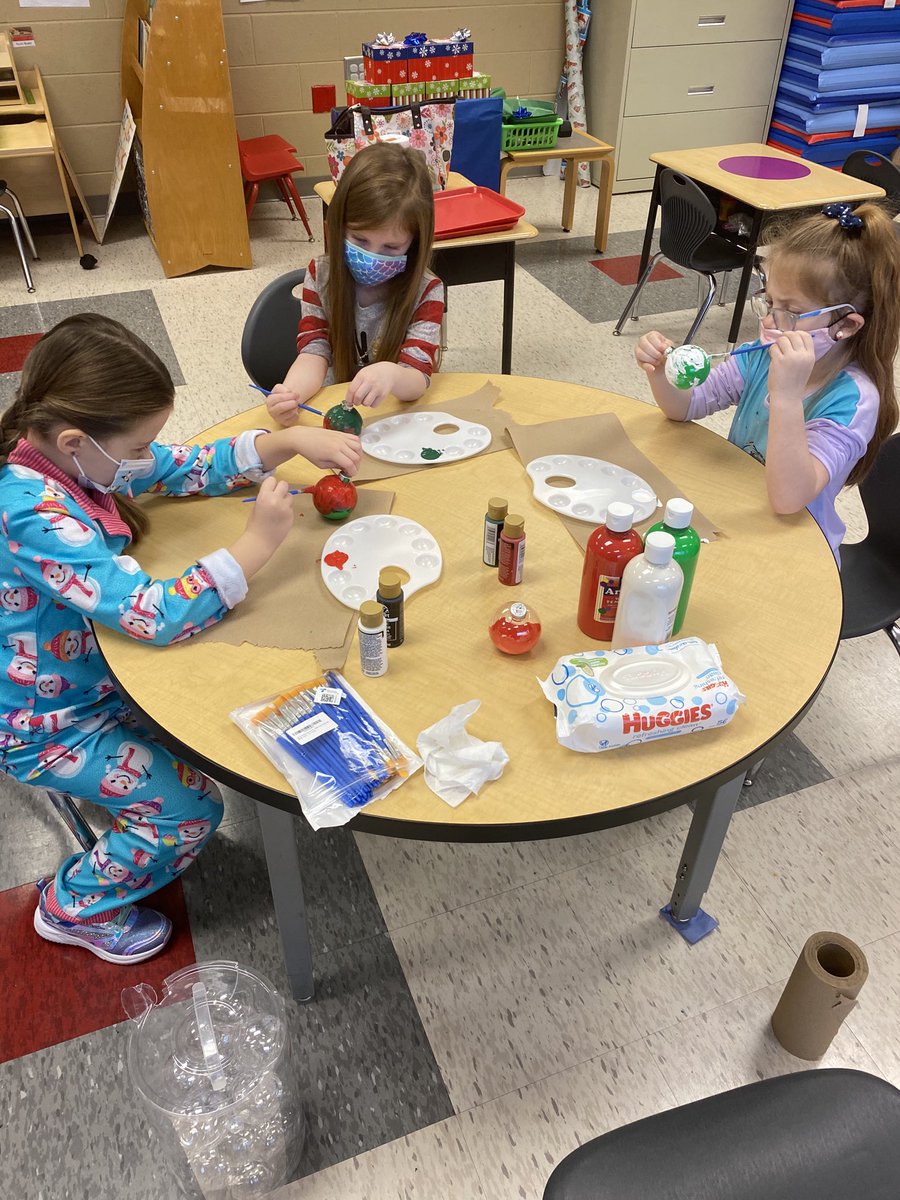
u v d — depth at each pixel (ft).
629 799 2.99
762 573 3.99
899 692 6.61
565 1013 4.67
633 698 3.16
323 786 3.01
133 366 3.62
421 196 5.36
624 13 14.73
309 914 5.14
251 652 3.57
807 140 15.85
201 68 11.91
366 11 14.62
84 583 3.57
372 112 8.37
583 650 3.59
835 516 5.19
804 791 5.85
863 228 4.41
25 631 3.97
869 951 4.93
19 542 3.62
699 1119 2.87
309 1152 4.14
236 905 5.17
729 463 4.82
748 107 16.33
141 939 4.86
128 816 4.52
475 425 5.18
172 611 3.55
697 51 15.33
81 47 13.46
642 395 10.47
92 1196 3.99
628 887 5.30
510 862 5.44
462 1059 4.48
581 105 16.25
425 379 5.54
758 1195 2.68
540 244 14.82
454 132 10.41
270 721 3.23
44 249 14.24
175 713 3.30
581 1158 2.78
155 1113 3.86
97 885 4.71
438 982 4.81
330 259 5.68
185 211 12.94
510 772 3.09
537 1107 4.30
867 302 4.56
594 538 3.43
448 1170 4.07
